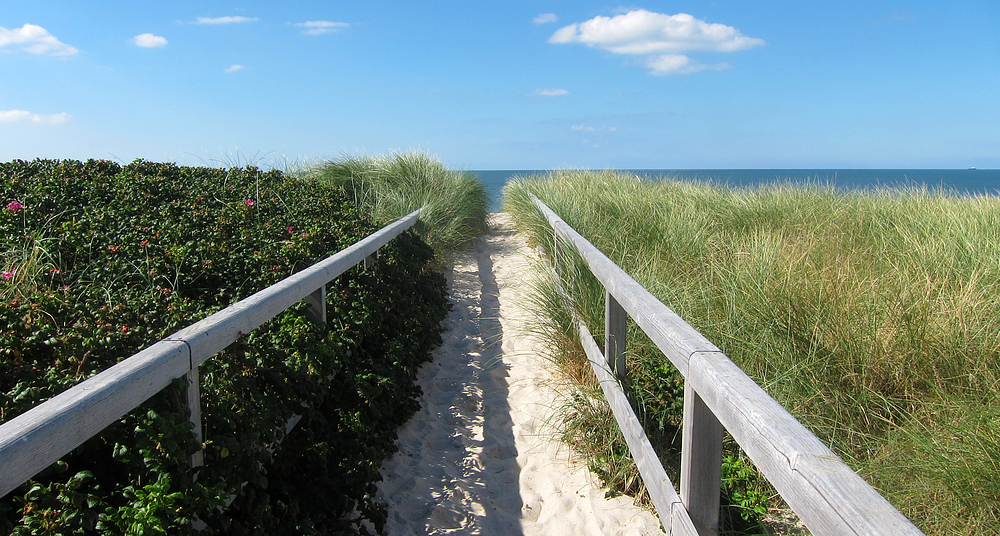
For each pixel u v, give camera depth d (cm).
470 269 820
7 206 492
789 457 139
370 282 448
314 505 265
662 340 233
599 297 411
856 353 311
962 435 245
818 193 818
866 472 257
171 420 189
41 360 244
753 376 319
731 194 852
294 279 299
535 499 308
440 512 295
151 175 676
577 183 1089
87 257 418
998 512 218
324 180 981
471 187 1093
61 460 192
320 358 309
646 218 679
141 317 298
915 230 542
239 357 252
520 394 425
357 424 317
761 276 387
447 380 455
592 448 334
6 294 335
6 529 162
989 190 750
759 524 259
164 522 175
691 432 204
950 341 302
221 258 420
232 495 211
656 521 282
